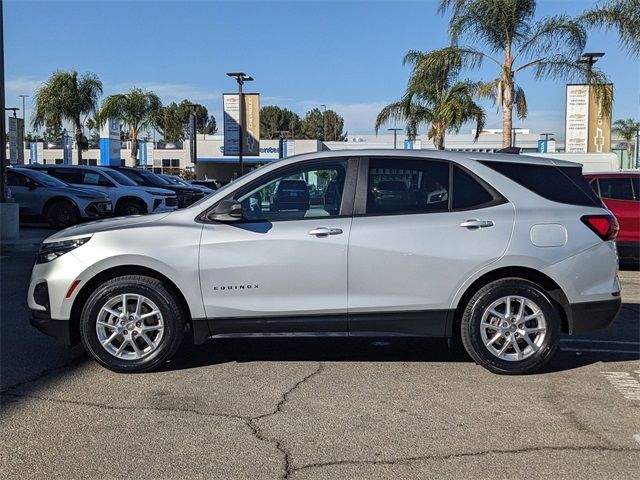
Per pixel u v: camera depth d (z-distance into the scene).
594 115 22.50
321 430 4.54
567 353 6.57
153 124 38.00
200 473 3.91
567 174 5.90
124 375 5.68
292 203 5.71
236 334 5.67
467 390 5.39
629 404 5.10
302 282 5.57
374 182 5.73
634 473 3.94
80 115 34.41
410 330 5.66
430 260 5.55
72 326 5.76
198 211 5.73
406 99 26.98
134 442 4.32
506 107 20.78
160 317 5.63
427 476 3.88
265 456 4.14
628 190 12.48
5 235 14.85
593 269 5.66
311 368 5.96
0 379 5.56
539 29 20.06
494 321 5.68
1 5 14.56
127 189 20.42
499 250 5.56
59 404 4.99
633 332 7.50
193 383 5.50
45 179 18.59
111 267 5.61
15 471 3.91
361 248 5.55
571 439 4.43
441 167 5.79
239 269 5.56
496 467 4.01
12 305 8.59
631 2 18.86
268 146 53.88
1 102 14.73
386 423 4.68
